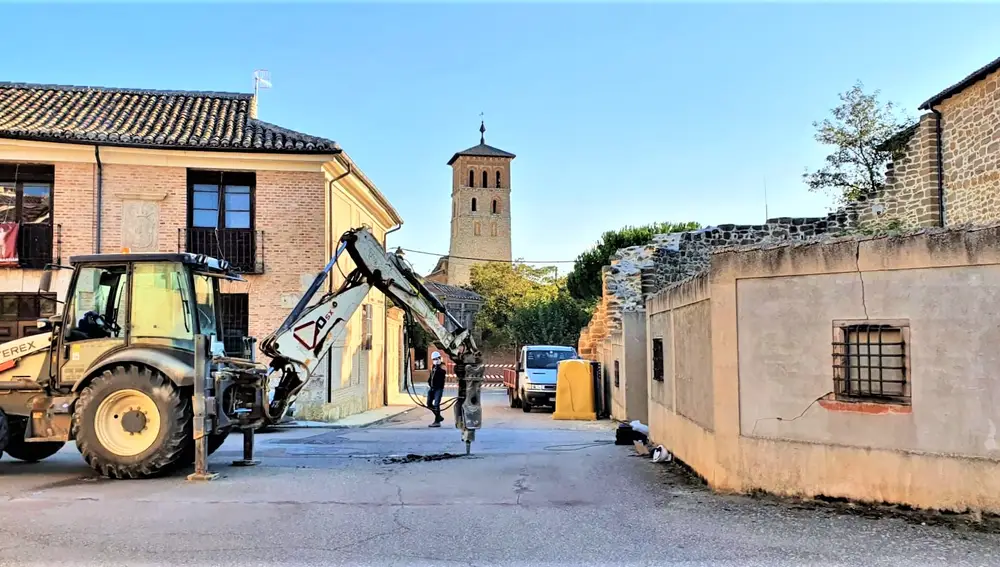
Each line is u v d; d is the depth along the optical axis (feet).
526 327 143.23
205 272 33.50
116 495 25.89
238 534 20.40
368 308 78.02
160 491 26.68
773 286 24.50
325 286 59.62
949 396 20.88
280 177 59.93
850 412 22.68
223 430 32.17
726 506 23.35
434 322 36.94
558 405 68.95
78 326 31.55
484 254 299.17
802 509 22.63
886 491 21.91
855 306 22.70
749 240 70.64
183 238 58.23
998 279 20.18
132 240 57.57
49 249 56.80
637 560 18.07
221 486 27.71
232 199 60.08
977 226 20.58
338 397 65.31
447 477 29.81
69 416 30.25
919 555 18.01
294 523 21.68
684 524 21.39
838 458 22.89
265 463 34.40
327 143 59.98
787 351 24.16
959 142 54.85
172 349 31.07
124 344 31.07
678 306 31.83
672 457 33.24
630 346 56.13
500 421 66.39
